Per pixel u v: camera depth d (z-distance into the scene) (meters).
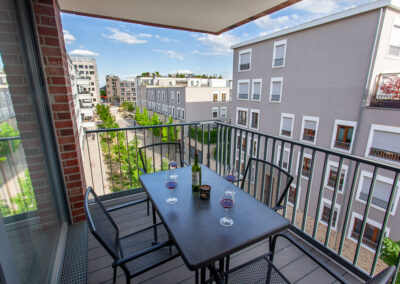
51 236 1.61
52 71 1.70
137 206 2.39
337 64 6.97
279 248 1.76
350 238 6.89
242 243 0.92
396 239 5.96
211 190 1.43
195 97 21.36
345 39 6.67
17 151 1.23
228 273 1.14
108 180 9.10
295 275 1.50
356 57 6.48
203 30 3.35
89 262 1.61
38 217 1.42
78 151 2.03
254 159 1.91
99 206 1.24
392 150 5.93
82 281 1.44
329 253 1.65
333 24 6.90
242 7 2.42
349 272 1.52
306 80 7.93
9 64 1.23
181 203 1.25
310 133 8.04
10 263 0.86
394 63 6.53
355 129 6.68
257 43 9.73
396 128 5.81
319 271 1.54
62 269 1.53
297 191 1.90
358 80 6.51
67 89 1.81
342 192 7.02
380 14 5.83
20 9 1.43
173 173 1.72
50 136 1.78
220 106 23.05
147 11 2.54
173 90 23.47
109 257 1.67
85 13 2.60
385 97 6.11
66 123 1.84
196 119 21.98
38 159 1.52
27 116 1.41
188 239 0.94
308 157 7.98
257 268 1.20
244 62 10.67
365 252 6.48
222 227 1.03
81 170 2.08
